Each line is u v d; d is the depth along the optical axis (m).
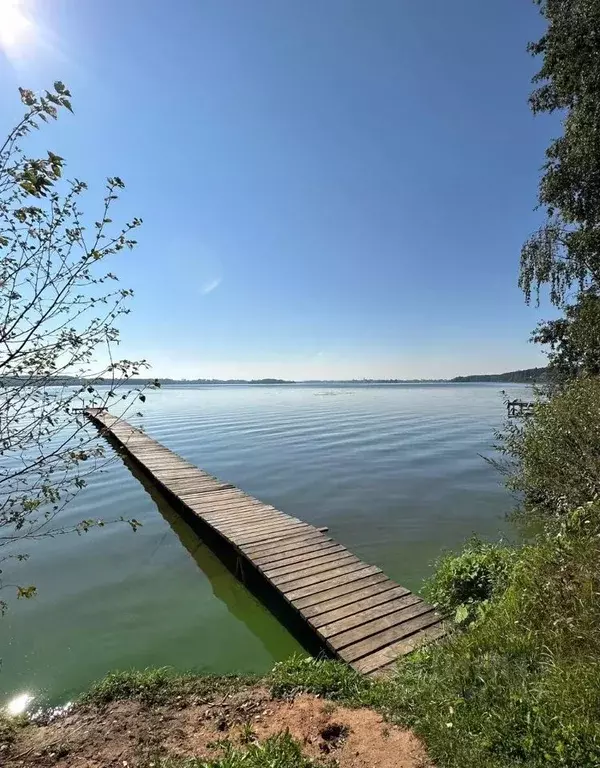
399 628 5.32
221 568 8.63
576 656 3.28
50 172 2.40
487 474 16.28
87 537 10.27
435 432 27.89
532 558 4.60
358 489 14.48
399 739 3.10
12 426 2.65
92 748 3.49
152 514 12.09
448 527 10.77
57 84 2.37
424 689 3.54
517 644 3.64
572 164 10.90
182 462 16.72
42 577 8.24
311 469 17.61
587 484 6.30
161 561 8.98
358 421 34.69
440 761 2.80
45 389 2.75
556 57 10.70
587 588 3.63
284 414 41.06
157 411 44.66
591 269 11.88
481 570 5.83
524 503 10.12
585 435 6.62
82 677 5.34
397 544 9.75
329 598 6.05
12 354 2.58
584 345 11.25
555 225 13.05
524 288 13.67
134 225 2.89
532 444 7.79
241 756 2.94
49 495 3.04
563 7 10.49
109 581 8.09
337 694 3.89
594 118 9.75
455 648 3.99
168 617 6.84
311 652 5.81
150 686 4.29
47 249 2.61
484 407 49.38
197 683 4.35
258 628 6.52
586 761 2.53
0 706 4.77
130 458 19.02
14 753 3.49
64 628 6.51
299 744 3.10
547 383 12.75
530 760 2.63
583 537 4.25
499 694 3.18
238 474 17.11
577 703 2.84
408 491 14.12
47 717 4.09
